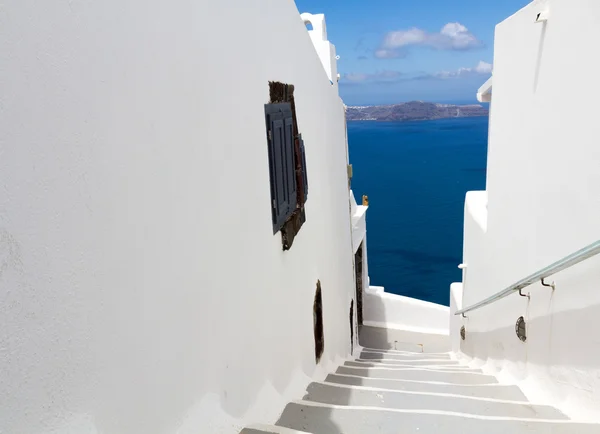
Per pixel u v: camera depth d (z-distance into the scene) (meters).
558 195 3.55
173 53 1.95
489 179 5.62
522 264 4.39
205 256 2.24
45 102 1.20
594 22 2.96
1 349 1.07
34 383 1.16
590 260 2.98
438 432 2.72
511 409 3.34
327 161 6.71
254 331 2.94
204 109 2.27
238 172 2.76
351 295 9.17
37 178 1.17
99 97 1.43
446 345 10.73
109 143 1.48
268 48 3.55
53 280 1.23
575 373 3.22
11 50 1.10
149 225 1.73
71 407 1.30
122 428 1.54
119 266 1.53
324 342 5.54
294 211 4.16
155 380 1.76
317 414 2.97
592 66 3.00
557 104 3.59
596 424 2.76
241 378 2.67
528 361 4.16
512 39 4.70
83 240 1.35
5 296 1.08
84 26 1.37
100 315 1.43
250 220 2.96
